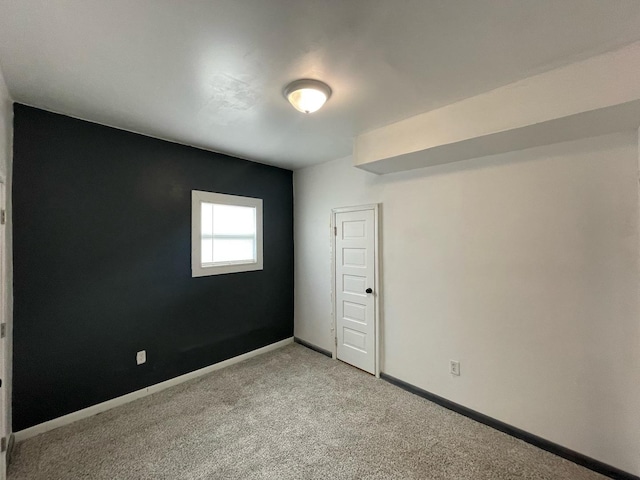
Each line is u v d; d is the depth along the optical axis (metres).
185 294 3.03
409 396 2.70
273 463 1.87
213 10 1.21
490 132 1.87
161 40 1.41
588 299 1.87
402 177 2.90
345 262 3.46
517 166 2.16
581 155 1.90
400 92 1.91
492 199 2.29
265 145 3.04
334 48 1.47
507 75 1.71
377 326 3.07
